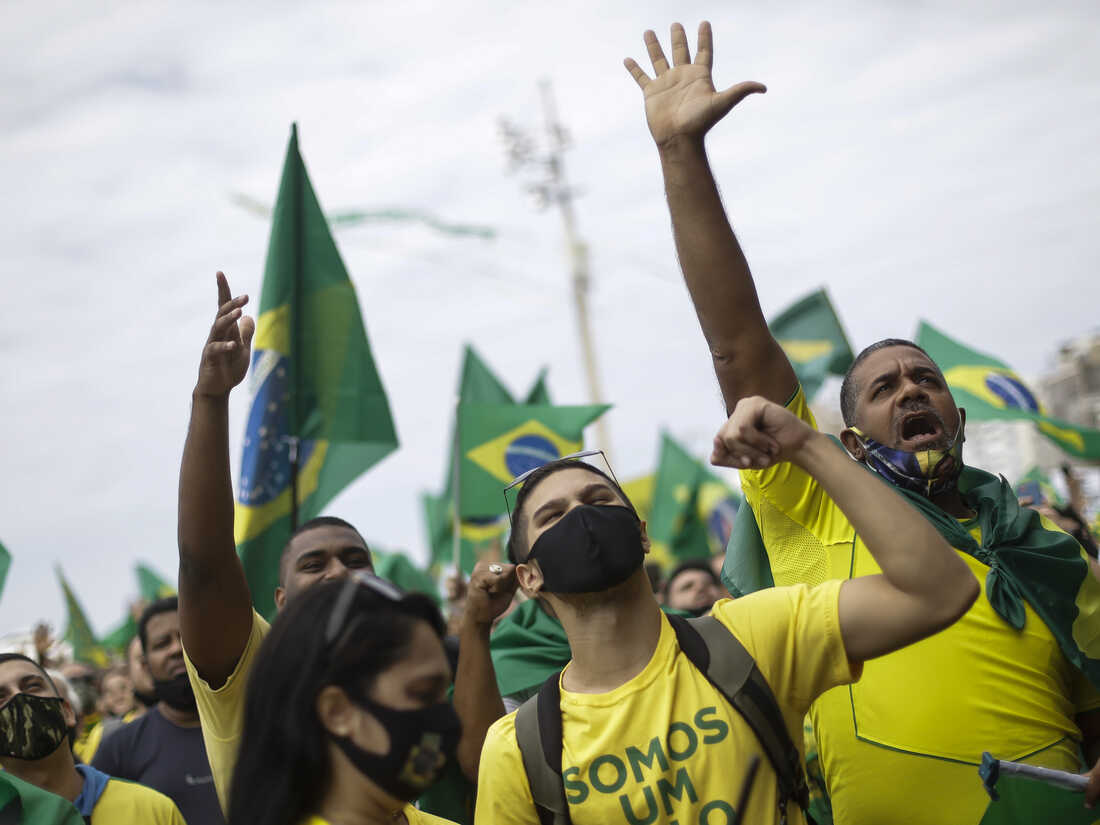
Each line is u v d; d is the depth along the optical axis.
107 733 6.02
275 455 5.67
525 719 2.87
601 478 2.99
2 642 7.92
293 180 5.93
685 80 3.34
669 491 11.69
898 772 3.26
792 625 2.76
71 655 10.98
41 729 3.86
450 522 11.21
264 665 2.18
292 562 4.21
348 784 2.16
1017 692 3.26
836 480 2.63
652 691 2.76
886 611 2.64
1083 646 3.33
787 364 3.46
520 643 4.96
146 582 13.08
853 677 2.74
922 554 2.58
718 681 2.72
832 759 3.43
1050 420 7.30
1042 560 3.37
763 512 3.59
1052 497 8.01
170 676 5.20
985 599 3.35
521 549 3.00
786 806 2.68
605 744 2.72
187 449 3.48
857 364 3.77
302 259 5.91
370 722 2.14
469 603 4.38
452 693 4.68
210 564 3.49
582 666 2.86
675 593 6.65
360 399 5.85
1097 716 3.44
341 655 2.13
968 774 3.21
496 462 7.21
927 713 3.24
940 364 7.57
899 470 3.60
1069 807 3.14
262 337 5.78
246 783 2.14
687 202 3.33
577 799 2.72
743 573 3.69
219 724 3.63
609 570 2.79
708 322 3.39
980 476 3.72
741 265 3.35
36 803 3.47
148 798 3.90
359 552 4.25
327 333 5.87
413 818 2.64
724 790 2.64
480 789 2.90
